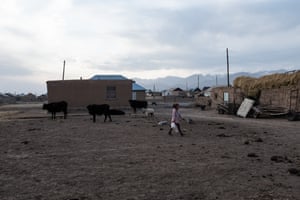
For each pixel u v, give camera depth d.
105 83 34.59
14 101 88.62
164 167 9.02
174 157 10.41
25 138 14.65
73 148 12.13
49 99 33.44
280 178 7.97
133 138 14.81
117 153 11.12
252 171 8.63
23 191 6.88
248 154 10.84
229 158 10.30
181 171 8.55
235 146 12.82
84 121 23.33
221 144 13.29
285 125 22.38
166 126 20.06
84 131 17.27
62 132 16.83
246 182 7.57
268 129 19.80
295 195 6.63
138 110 34.56
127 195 6.61
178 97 83.06
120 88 35.12
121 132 16.94
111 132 16.91
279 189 7.04
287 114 29.72
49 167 9.07
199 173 8.37
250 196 6.55
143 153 11.12
